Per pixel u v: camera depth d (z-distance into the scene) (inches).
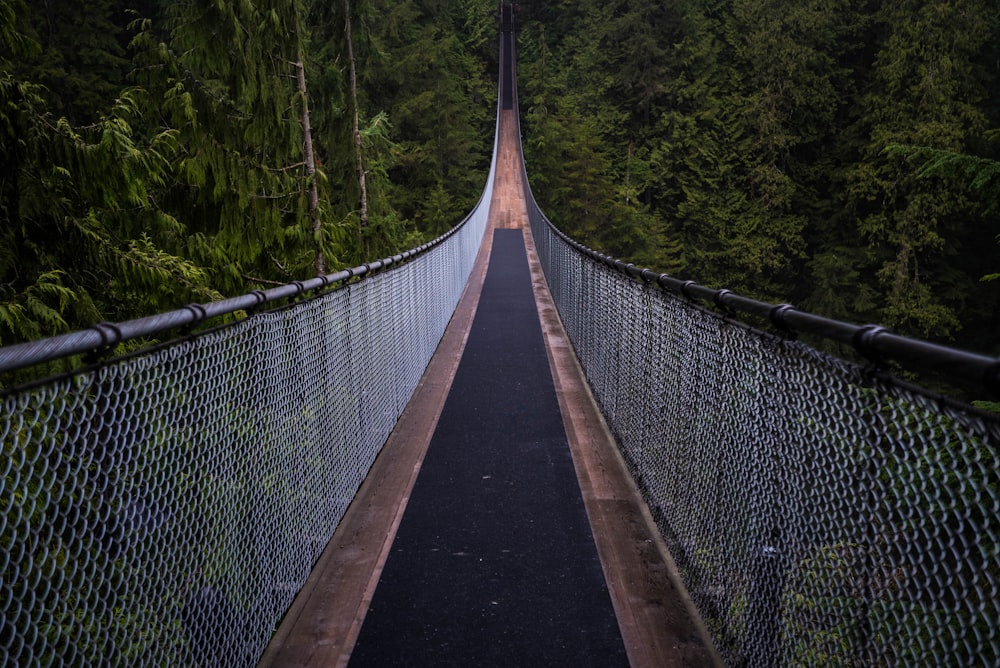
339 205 606.2
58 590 61.2
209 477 94.3
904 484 61.4
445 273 444.8
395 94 2107.5
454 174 2150.6
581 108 2768.2
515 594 135.3
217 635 96.8
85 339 64.0
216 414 96.7
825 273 1749.5
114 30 1362.0
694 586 131.6
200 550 91.0
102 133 197.0
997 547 48.8
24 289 187.2
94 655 66.0
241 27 349.7
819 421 79.0
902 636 62.3
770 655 94.2
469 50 3503.9
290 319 131.7
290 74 404.2
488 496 185.0
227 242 353.1
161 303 235.9
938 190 1535.4
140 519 74.9
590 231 2265.0
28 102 189.8
